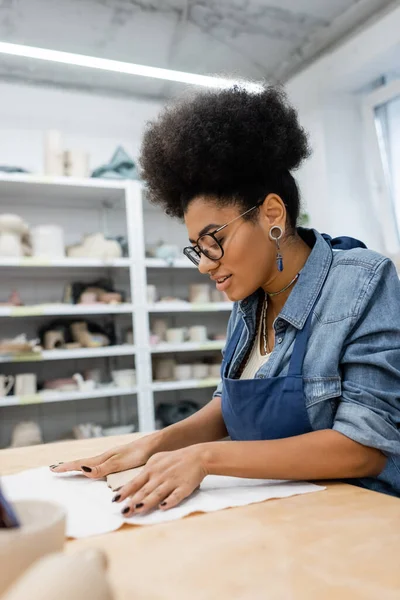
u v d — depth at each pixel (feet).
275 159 3.10
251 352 3.70
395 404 2.82
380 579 1.49
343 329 2.91
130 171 10.50
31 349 8.96
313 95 11.25
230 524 2.02
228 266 3.11
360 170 11.29
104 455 3.03
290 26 9.98
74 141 11.70
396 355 2.86
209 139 2.93
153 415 9.89
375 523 1.94
